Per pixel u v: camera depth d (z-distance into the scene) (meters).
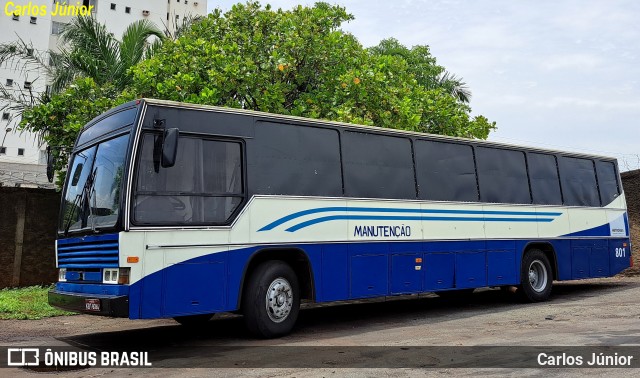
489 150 12.15
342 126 9.70
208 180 7.99
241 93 13.38
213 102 12.84
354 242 9.44
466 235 11.24
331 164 9.41
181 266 7.53
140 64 14.28
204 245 7.77
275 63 13.69
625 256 14.72
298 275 9.04
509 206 12.20
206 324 10.25
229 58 13.40
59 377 6.17
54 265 14.23
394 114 14.45
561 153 13.67
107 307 7.01
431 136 11.07
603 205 14.38
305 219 8.89
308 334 8.80
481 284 11.38
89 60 15.75
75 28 16.44
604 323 8.99
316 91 14.56
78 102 13.77
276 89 13.34
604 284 16.23
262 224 8.41
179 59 13.88
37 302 11.88
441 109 16.94
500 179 12.20
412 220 10.36
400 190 10.32
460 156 11.53
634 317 9.55
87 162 8.41
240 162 8.38
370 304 13.23
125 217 7.14
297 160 9.00
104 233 7.35
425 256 10.47
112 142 7.91
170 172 7.65
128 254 7.11
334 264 9.13
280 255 8.84
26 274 13.85
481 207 11.64
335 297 9.07
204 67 13.49
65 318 10.95
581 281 17.47
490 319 10.02
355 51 15.18
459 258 11.05
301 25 14.28
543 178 13.12
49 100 15.41
